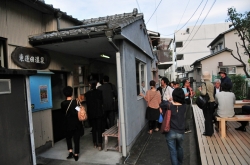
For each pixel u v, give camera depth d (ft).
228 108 15.94
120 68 14.60
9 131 7.74
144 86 24.52
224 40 66.49
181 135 11.20
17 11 13.71
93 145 16.92
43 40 14.07
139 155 15.23
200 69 71.41
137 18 19.04
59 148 16.14
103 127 18.11
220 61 65.41
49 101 16.03
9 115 7.79
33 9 15.37
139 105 20.48
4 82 7.63
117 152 15.38
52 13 16.49
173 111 11.30
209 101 16.30
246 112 17.62
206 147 13.87
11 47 13.12
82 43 14.64
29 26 14.83
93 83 15.84
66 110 13.73
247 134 16.79
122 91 14.94
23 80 8.66
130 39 16.66
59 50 16.89
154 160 14.51
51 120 16.43
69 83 19.67
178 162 11.89
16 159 8.00
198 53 113.70
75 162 13.52
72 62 20.03
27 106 8.73
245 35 37.96
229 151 13.05
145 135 20.67
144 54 24.57
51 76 17.84
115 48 13.85
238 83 36.83
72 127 13.60
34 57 14.70
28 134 8.72
